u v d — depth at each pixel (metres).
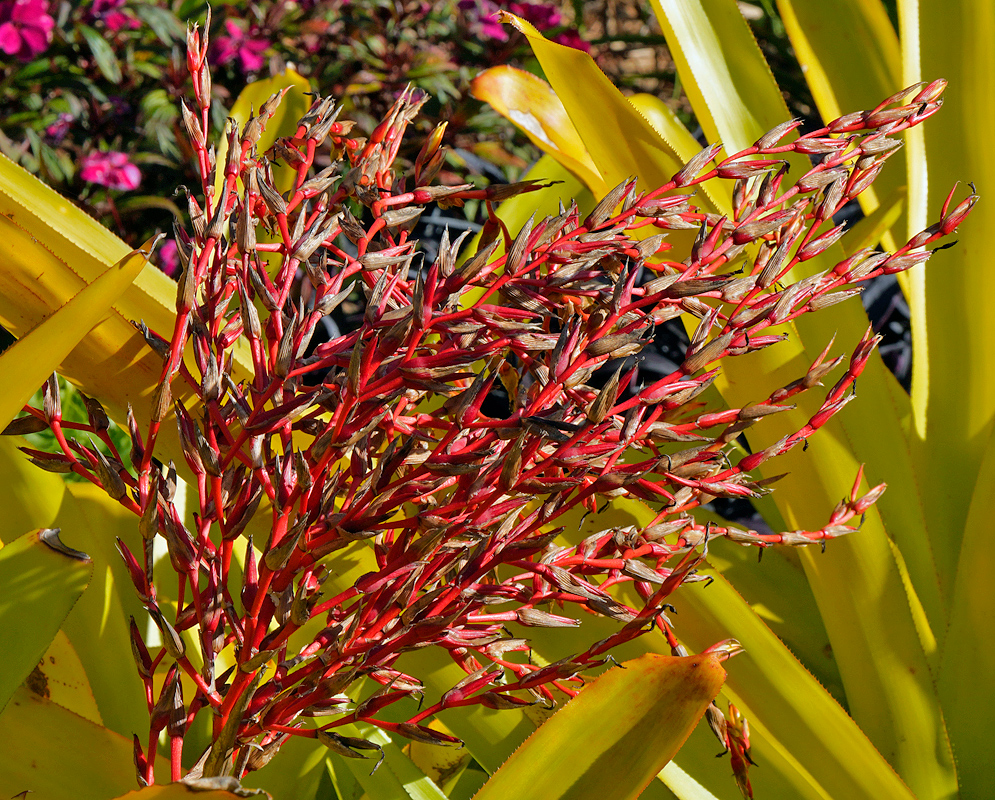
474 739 0.73
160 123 2.42
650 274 1.91
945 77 0.94
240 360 0.72
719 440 0.51
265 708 0.50
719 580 0.71
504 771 0.49
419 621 0.47
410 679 0.51
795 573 1.12
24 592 0.55
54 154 2.34
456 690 0.50
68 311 0.47
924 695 0.79
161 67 2.64
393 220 0.53
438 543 0.45
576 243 0.49
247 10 2.78
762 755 0.69
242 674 0.47
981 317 0.95
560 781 0.48
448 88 2.72
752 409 0.50
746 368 0.77
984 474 0.80
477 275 0.46
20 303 0.60
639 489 0.51
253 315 0.48
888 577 0.77
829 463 0.77
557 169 1.20
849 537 0.77
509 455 0.44
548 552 0.51
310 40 2.85
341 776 0.82
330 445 0.45
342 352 0.49
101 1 2.46
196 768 0.49
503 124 2.79
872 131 0.58
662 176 0.83
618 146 0.83
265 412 0.46
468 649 0.51
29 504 0.82
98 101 2.54
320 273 0.51
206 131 0.52
